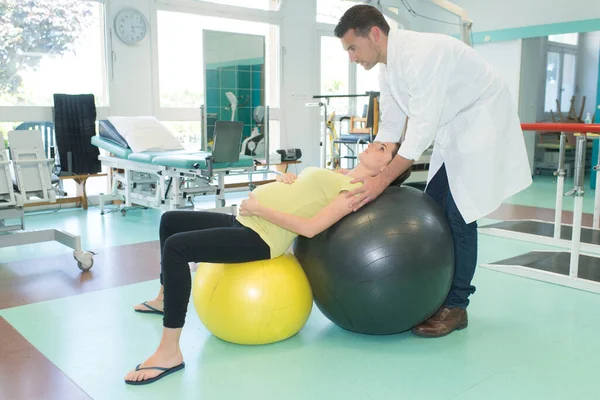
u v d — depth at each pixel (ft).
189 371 6.60
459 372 6.60
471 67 7.23
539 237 13.34
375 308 6.89
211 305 7.13
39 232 11.05
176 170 14.39
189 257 6.46
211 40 20.54
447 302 7.93
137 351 7.14
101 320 8.23
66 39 18.10
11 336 7.61
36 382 6.28
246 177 23.67
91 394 6.02
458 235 7.70
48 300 9.14
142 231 14.76
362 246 6.81
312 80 25.27
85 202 18.28
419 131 6.84
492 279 10.50
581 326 8.11
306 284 7.39
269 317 7.00
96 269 11.05
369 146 7.73
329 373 6.56
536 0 25.71
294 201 7.04
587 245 12.49
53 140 17.74
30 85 17.53
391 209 7.10
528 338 7.66
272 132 24.34
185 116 21.20
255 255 6.91
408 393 6.07
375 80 28.45
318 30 25.23
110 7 18.67
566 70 31.99
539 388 6.19
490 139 7.34
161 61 20.56
